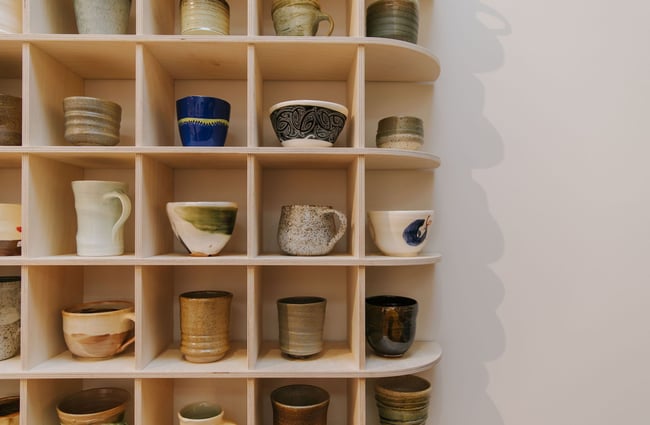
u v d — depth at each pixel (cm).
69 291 96
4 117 83
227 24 89
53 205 90
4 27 83
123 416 89
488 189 108
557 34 110
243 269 104
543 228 108
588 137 110
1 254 83
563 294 108
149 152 81
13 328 87
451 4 108
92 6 83
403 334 88
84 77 101
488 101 108
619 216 110
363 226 84
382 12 88
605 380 109
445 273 107
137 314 81
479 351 107
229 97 104
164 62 92
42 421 87
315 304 88
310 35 87
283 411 85
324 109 84
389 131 89
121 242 89
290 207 88
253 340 83
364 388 84
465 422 106
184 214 83
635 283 109
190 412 92
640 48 110
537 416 108
